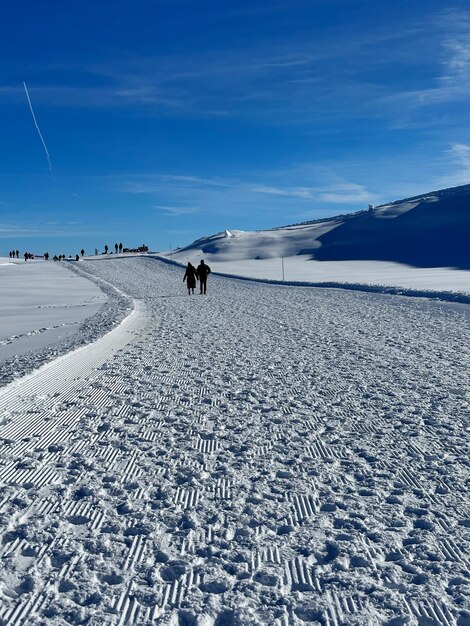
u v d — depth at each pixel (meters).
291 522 5.05
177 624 3.66
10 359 12.75
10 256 122.25
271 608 3.81
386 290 32.12
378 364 12.26
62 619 3.70
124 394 9.79
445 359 12.78
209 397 9.61
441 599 3.88
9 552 4.51
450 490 5.70
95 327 18.33
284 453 6.87
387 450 6.91
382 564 4.35
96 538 4.75
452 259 108.69
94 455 6.77
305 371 11.67
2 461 6.55
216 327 19.28
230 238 153.12
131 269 71.00
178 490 5.72
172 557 4.44
